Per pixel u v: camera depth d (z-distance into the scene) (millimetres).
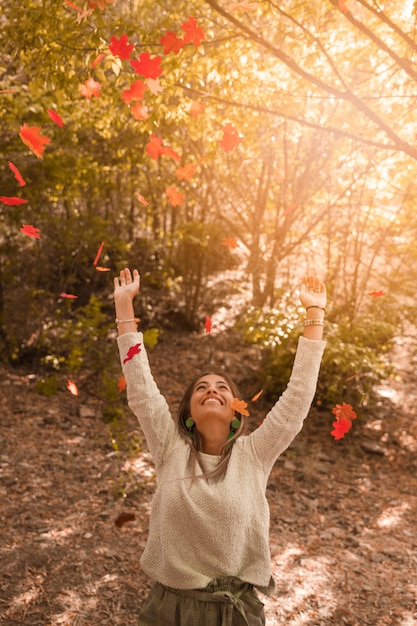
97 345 8289
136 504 5281
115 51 2932
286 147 7883
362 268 10031
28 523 4859
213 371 2330
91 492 5441
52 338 8672
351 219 8594
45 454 6145
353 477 6258
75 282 10164
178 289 10406
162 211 10555
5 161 7492
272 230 9242
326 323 7383
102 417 7211
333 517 5391
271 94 5332
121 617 3814
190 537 2004
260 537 2059
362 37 5434
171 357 9109
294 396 2154
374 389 8305
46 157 7816
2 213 8219
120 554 4504
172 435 2193
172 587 1992
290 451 6734
